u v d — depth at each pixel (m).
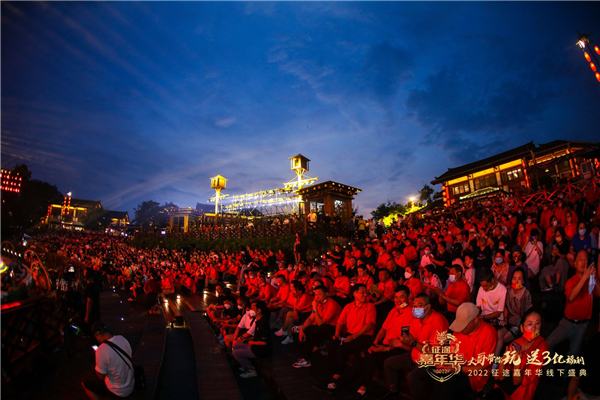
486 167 29.44
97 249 36.19
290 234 20.70
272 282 11.23
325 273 10.65
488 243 9.10
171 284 17.12
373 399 4.88
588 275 4.28
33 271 7.25
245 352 6.66
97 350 4.91
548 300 6.22
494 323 5.06
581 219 12.24
